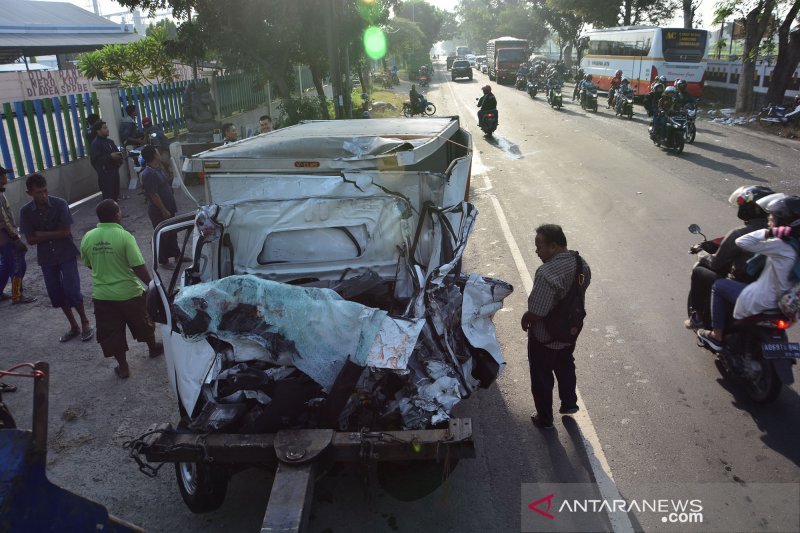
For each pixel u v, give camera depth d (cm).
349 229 496
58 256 644
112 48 2166
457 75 5109
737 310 486
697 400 508
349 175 490
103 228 556
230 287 392
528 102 3058
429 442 342
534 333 455
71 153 1252
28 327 712
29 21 2739
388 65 6756
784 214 458
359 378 376
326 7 1608
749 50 2047
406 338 385
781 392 513
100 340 574
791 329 611
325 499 416
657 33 2539
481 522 389
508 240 927
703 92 2708
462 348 431
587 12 4197
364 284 458
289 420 364
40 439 272
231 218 490
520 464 443
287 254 499
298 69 2573
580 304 444
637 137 1822
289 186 495
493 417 501
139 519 406
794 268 451
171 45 1755
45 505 271
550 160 1545
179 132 1656
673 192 1155
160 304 432
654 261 815
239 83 2044
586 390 532
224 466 380
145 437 358
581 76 2930
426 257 511
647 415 491
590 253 859
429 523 390
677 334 621
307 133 661
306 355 381
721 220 968
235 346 386
